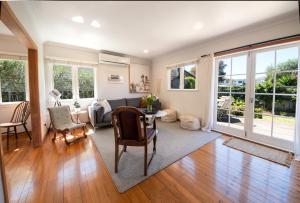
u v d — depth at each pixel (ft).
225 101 11.54
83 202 4.90
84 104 15.01
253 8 2.92
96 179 6.10
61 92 13.99
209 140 10.27
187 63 14.16
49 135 11.51
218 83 11.99
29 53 9.08
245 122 10.32
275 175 6.29
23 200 4.95
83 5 2.97
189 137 10.84
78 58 14.29
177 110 15.90
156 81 18.83
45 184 5.75
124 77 17.33
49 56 12.79
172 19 3.56
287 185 5.66
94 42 12.14
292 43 7.94
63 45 13.19
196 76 13.38
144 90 19.16
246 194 5.23
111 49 14.37
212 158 7.81
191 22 3.83
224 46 10.96
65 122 10.75
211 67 11.83
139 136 6.34
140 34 8.58
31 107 9.16
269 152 8.38
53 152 8.54
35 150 8.80
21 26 6.09
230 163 7.30
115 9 3.10
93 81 15.65
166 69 16.99
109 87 16.31
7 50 11.22
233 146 9.26
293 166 6.95
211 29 5.80
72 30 9.48
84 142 10.09
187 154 8.25
